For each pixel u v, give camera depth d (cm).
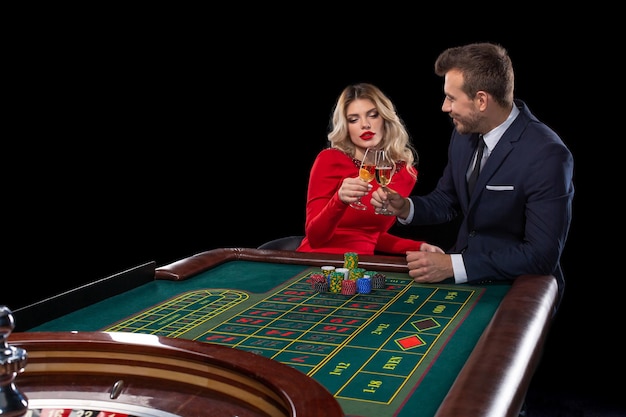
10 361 115
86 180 638
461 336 216
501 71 321
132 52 634
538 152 310
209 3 635
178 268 291
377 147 411
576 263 558
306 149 650
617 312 548
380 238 424
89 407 146
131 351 155
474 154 344
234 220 675
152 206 663
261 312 244
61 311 238
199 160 665
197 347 154
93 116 632
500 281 286
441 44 587
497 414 152
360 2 606
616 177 546
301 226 664
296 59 633
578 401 441
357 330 223
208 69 647
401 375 183
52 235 630
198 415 143
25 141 611
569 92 549
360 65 615
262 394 144
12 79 599
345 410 161
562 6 542
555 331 550
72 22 612
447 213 373
